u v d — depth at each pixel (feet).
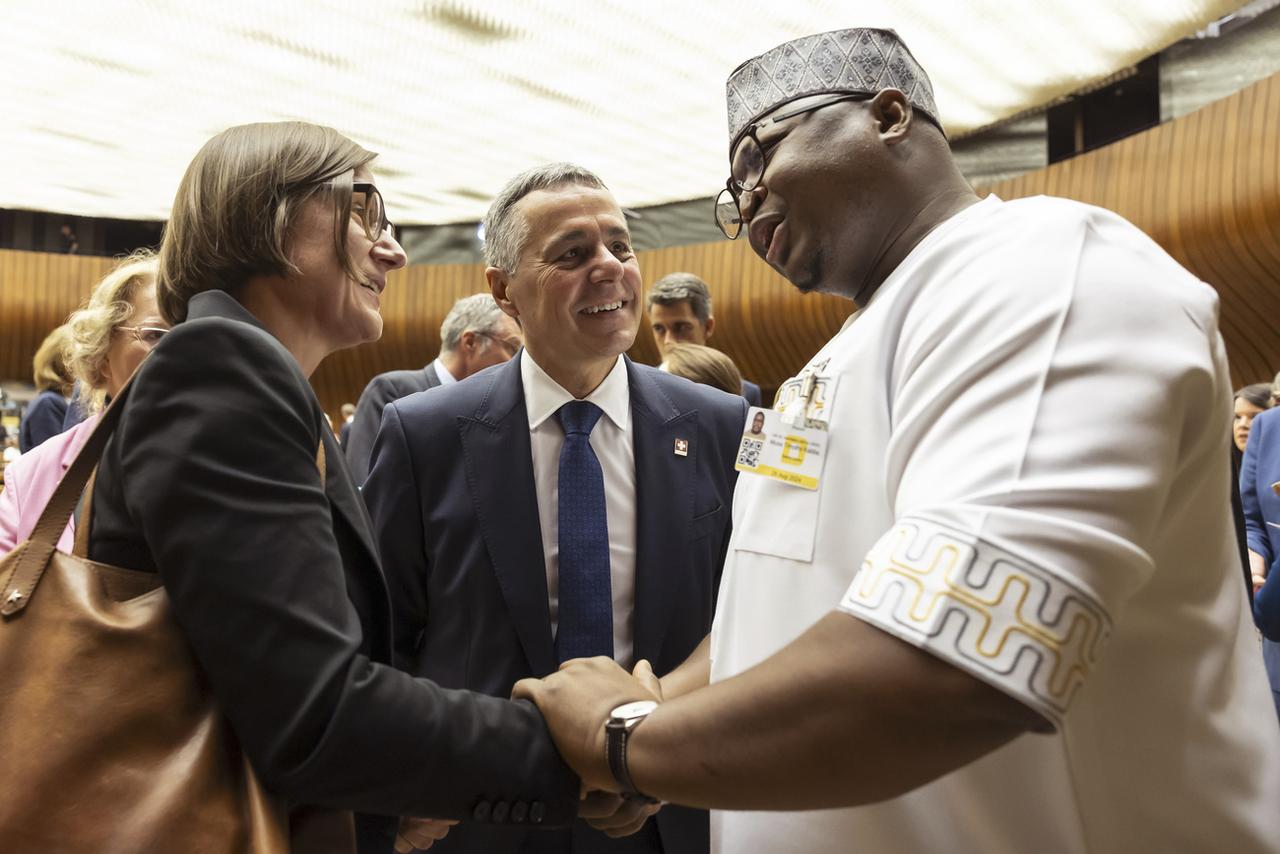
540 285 4.97
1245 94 18.43
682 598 4.95
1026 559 1.99
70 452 5.69
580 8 23.68
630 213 34.01
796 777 2.15
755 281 28.66
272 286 3.31
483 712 2.86
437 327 34.30
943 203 3.02
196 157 3.38
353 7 24.14
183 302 3.35
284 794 2.64
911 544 2.12
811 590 2.77
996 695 1.98
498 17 24.31
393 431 5.13
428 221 36.50
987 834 2.51
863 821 2.60
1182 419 2.19
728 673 3.03
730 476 5.33
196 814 2.48
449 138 30.89
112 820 2.42
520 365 5.30
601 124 29.58
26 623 2.58
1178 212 19.70
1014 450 2.09
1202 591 2.61
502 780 2.78
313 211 3.34
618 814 3.26
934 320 2.48
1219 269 19.36
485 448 5.03
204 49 26.14
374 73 27.25
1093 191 21.65
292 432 2.78
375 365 35.09
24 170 33.91
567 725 2.83
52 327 35.55
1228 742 2.53
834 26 23.32
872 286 3.12
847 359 2.87
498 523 4.89
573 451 5.00
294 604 2.60
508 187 5.26
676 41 24.80
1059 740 2.49
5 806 2.38
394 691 2.72
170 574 2.57
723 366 7.64
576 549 4.87
